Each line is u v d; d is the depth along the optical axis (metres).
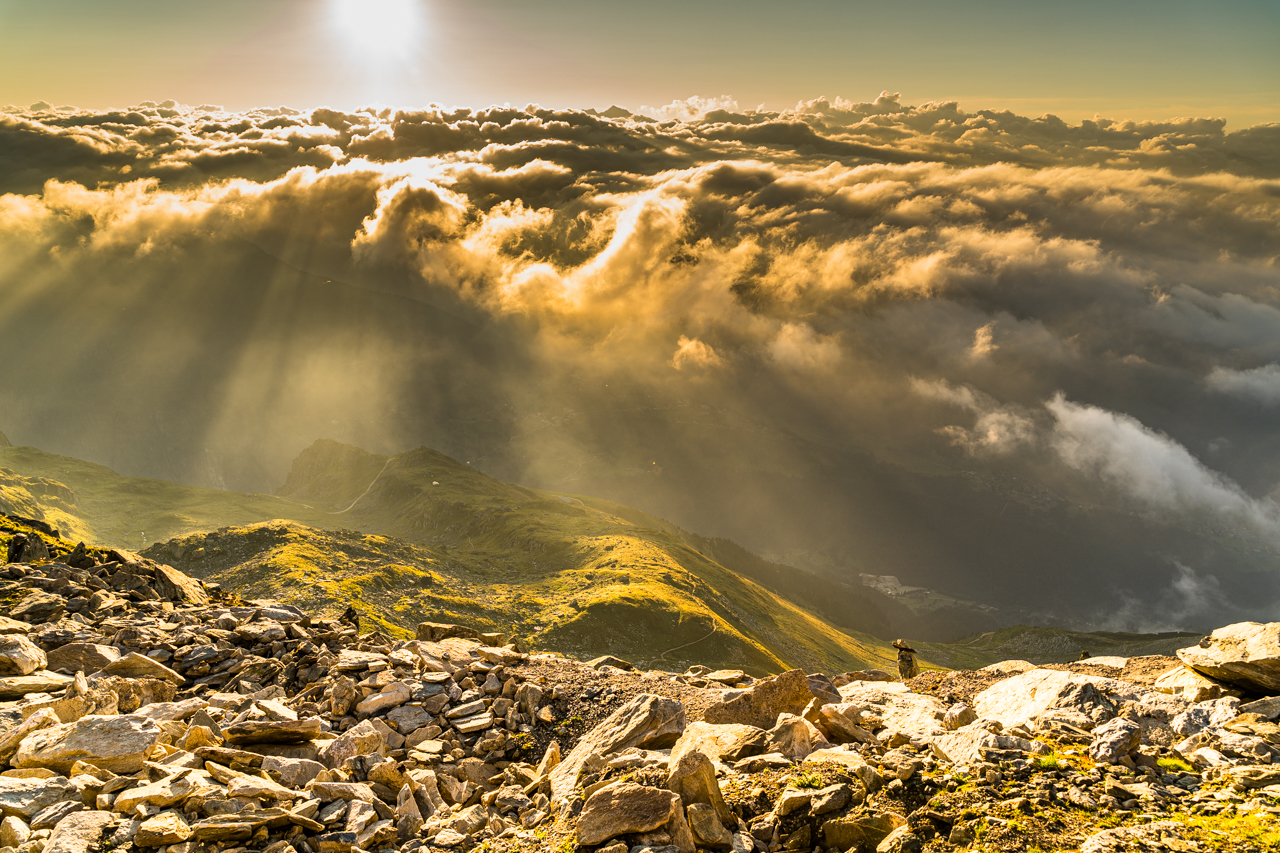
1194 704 14.64
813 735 14.72
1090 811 10.84
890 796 11.91
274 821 12.12
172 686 19.39
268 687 20.94
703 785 12.13
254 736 15.68
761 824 11.80
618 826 11.46
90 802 12.33
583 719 21.23
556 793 14.73
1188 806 10.84
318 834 12.52
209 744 15.02
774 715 17.80
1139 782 11.64
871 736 15.02
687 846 11.13
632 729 17.05
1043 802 11.09
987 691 17.98
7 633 20.92
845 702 18.86
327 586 185.50
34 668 18.12
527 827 13.67
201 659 21.69
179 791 12.30
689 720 19.50
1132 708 14.75
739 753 14.68
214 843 11.48
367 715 20.03
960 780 11.95
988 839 10.22
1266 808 10.32
